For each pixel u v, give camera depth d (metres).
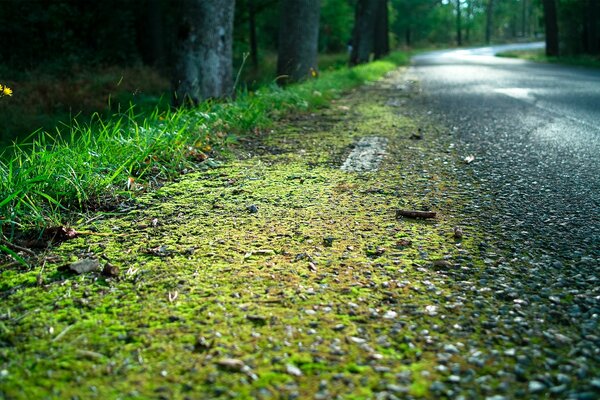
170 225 2.89
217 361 1.65
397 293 2.11
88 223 2.94
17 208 2.78
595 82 13.09
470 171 4.14
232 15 7.48
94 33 18.38
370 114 7.50
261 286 2.15
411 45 79.38
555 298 2.09
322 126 6.37
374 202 3.32
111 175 3.63
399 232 2.79
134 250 2.54
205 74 7.27
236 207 3.21
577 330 1.86
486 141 5.36
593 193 3.53
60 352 1.71
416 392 1.53
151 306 1.99
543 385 1.56
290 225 2.88
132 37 18.89
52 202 3.15
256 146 5.09
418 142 5.31
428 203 3.31
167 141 4.29
